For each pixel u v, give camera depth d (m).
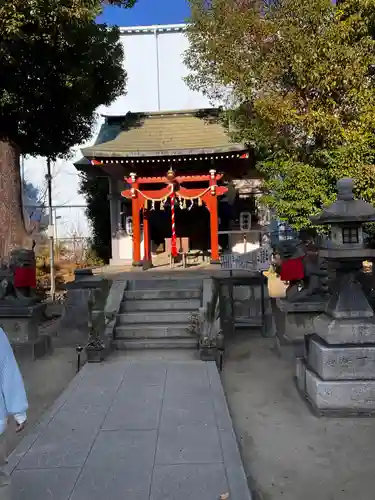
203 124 18.12
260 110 12.56
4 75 11.75
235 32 13.33
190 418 4.98
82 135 16.39
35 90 12.23
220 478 3.72
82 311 10.12
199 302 9.45
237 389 6.40
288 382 6.61
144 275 12.24
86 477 3.77
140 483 3.66
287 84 12.91
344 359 5.34
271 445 4.62
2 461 3.27
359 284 5.71
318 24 11.88
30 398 6.19
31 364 7.74
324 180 12.44
